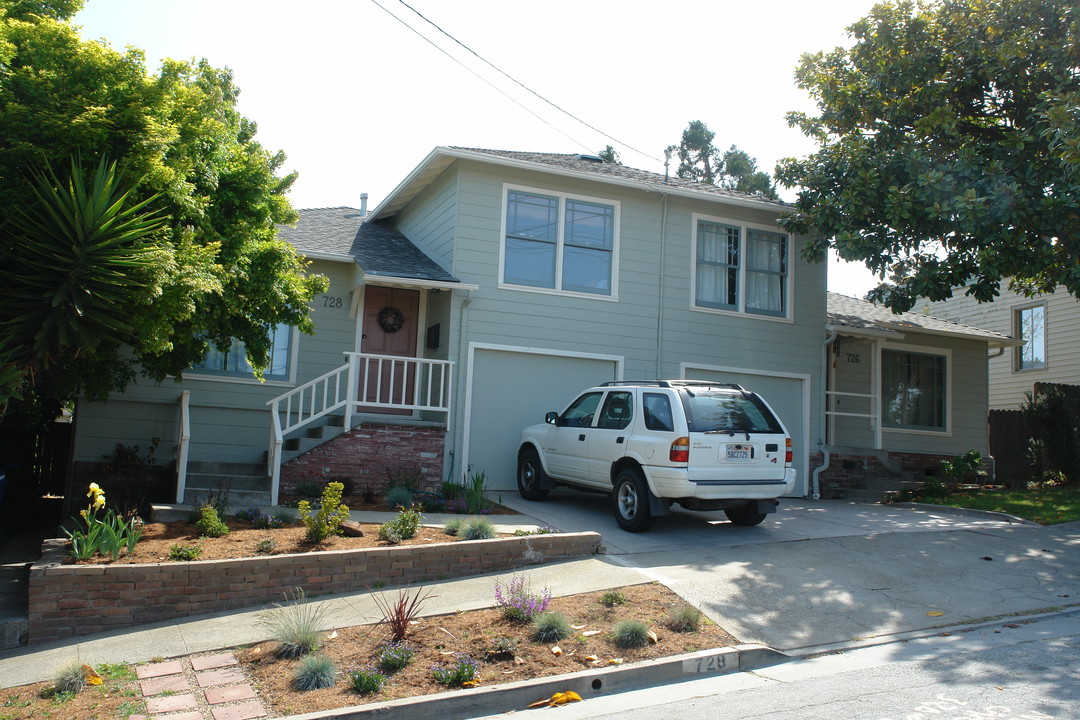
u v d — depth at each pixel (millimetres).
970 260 13438
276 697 5801
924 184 12969
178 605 7590
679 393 10383
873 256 14094
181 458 10852
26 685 6133
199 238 8992
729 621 7398
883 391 19062
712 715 5484
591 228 14953
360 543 8875
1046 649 6859
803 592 8328
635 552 9648
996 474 20594
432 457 12945
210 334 10133
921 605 8141
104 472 13141
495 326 14070
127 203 8070
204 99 8938
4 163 7527
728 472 10242
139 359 11555
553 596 7930
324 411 12477
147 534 8961
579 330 14625
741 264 16125
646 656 6535
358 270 13836
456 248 13930
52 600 7227
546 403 14383
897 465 17422
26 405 10211
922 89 13797
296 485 12062
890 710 5465
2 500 10711
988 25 13406
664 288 15352
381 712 5523
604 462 11227
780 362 16281
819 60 15414
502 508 12023
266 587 7922
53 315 7598
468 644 6695
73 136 7707
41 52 7926
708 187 16938
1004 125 14359
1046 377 23000
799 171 15008
